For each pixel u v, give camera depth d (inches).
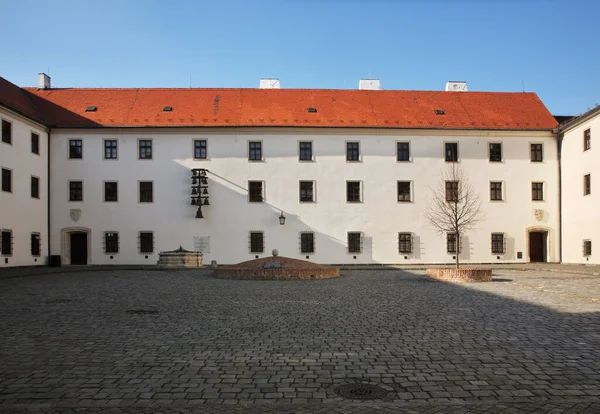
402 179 1596.9
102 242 1540.4
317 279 983.0
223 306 561.9
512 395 247.1
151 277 1032.2
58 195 1542.8
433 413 223.1
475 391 253.0
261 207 1566.2
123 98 1678.2
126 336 388.8
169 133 1565.0
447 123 1632.6
